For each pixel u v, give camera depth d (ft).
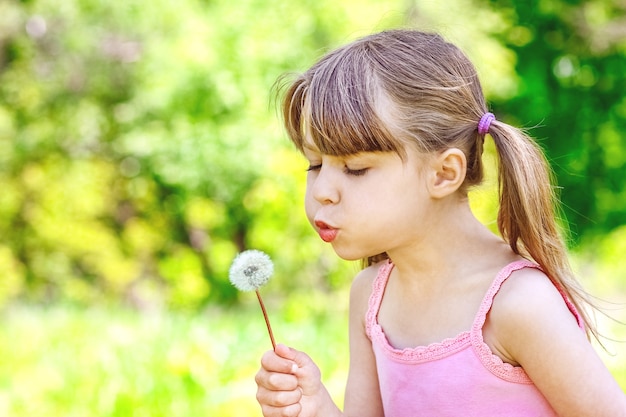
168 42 34.30
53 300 38.01
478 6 31.78
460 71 6.73
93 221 38.29
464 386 6.41
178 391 14.60
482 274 6.53
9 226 38.40
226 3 33.27
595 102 34.22
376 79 6.33
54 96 37.88
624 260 35.14
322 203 6.41
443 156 6.40
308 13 31.60
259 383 6.67
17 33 37.37
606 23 32.91
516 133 6.73
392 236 6.39
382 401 7.22
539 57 33.53
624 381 14.85
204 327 20.61
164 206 38.55
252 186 33.81
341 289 30.55
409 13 9.93
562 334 6.10
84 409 13.99
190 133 34.32
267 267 6.52
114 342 18.38
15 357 18.17
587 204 35.22
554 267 6.65
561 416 6.27
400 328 6.96
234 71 32.71
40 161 37.96
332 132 6.24
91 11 36.96
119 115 37.17
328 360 17.51
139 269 38.91
